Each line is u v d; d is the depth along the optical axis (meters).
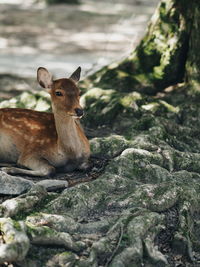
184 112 12.38
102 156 10.87
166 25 13.56
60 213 8.65
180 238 8.48
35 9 43.03
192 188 9.55
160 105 12.52
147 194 9.06
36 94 13.70
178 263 8.31
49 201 8.90
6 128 10.80
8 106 13.54
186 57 13.39
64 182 9.48
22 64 23.19
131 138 11.12
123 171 9.93
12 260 7.52
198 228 9.12
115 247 8.05
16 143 10.75
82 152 10.30
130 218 8.48
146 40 13.91
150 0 49.38
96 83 13.98
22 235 7.68
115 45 28.22
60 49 27.14
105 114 12.53
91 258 7.82
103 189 9.27
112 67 14.10
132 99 12.54
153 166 9.99
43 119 10.83
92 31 33.22
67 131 10.06
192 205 9.21
